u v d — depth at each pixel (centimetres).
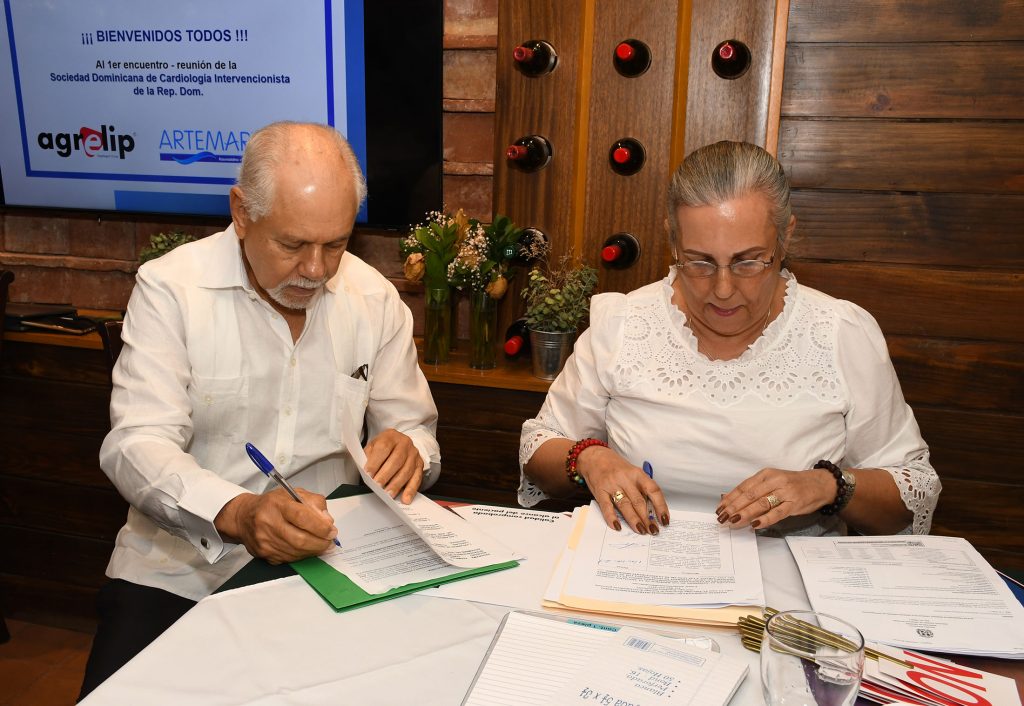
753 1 189
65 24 231
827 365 136
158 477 122
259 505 109
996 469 198
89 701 79
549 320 201
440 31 208
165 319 139
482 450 211
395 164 220
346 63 216
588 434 153
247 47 221
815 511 125
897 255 195
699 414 135
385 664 86
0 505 246
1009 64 181
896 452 138
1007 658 88
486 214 225
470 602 99
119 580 144
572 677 82
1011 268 189
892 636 91
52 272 257
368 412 164
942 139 187
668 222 133
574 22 201
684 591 99
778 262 131
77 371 230
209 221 239
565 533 117
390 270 238
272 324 144
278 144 124
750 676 84
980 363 195
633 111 202
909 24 184
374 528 117
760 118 194
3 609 247
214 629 92
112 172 240
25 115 241
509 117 210
